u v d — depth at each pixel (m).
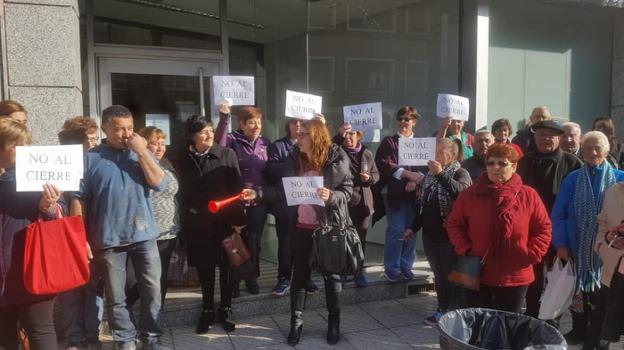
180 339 4.37
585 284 4.05
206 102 6.53
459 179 4.37
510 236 3.49
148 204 3.87
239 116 5.14
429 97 6.72
